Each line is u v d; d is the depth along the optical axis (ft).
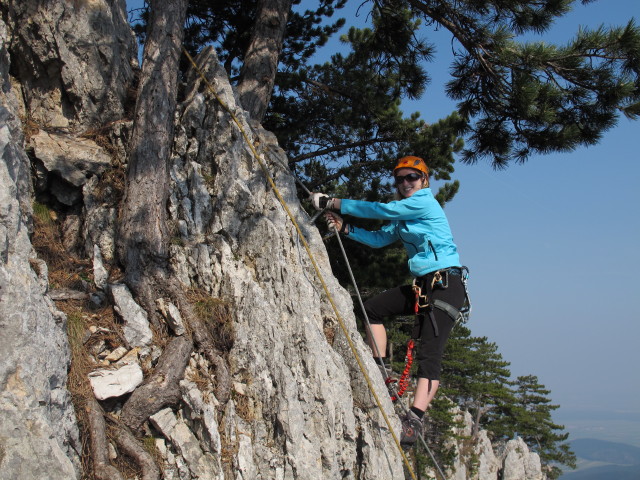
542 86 28.96
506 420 192.03
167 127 20.12
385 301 20.34
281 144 47.01
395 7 33.60
